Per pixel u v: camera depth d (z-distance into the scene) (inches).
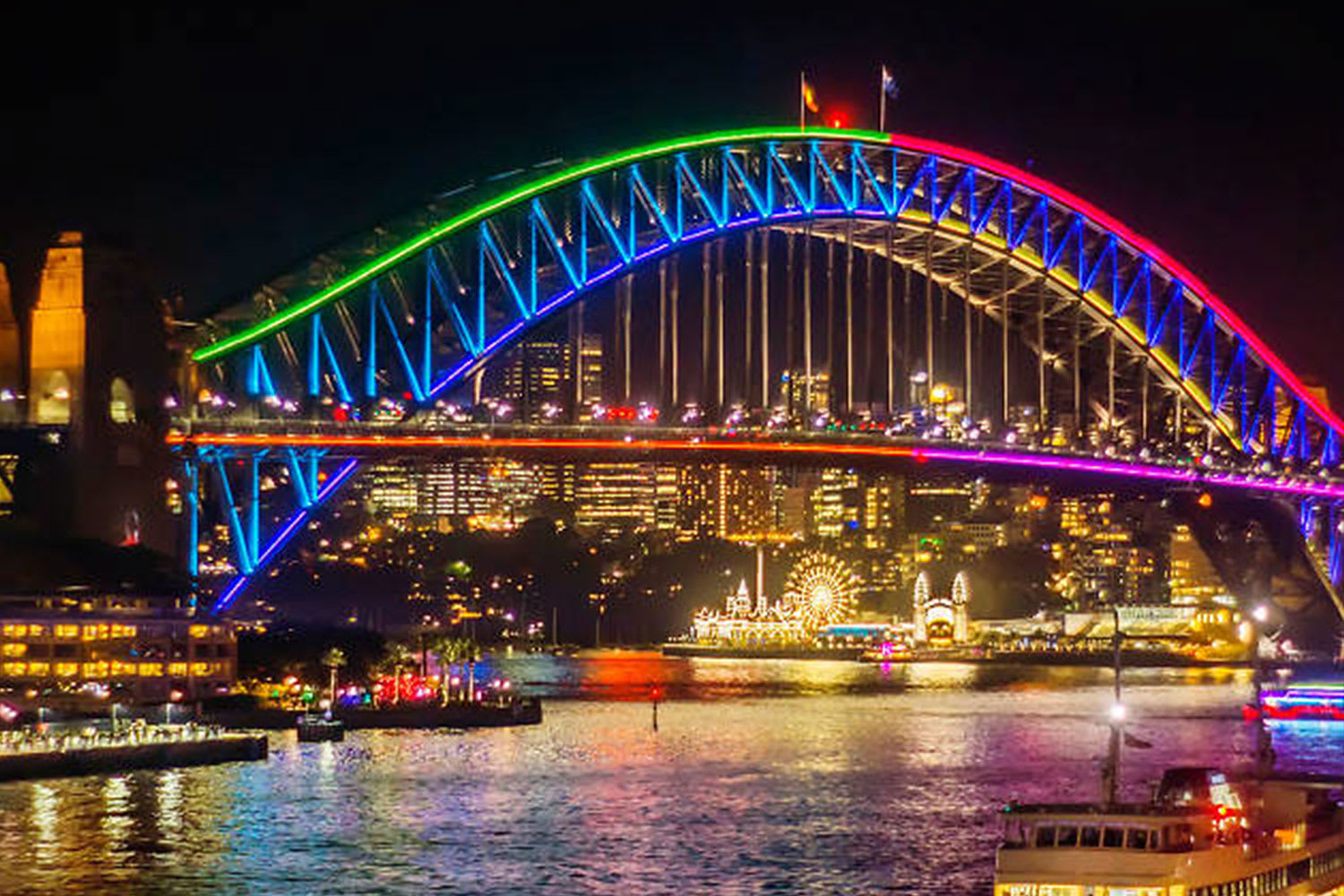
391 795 7081.7
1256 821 4286.4
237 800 6884.8
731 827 6392.7
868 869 5629.9
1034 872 3895.2
